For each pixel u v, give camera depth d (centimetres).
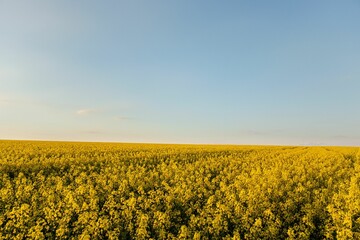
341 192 1273
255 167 2212
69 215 990
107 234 848
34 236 827
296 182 1600
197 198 1254
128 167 2144
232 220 952
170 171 1898
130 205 1047
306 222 938
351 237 836
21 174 1716
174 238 812
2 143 4925
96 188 1414
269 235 868
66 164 2262
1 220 939
